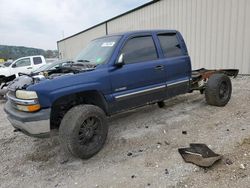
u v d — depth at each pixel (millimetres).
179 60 5227
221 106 5719
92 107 3713
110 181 3090
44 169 3549
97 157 3754
